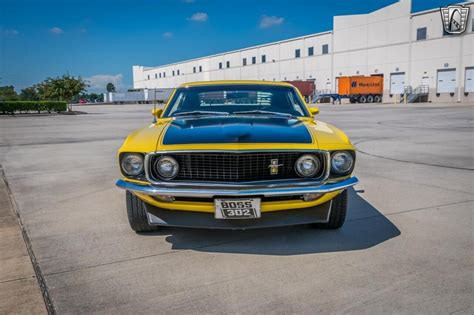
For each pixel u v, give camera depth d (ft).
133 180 10.49
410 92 143.95
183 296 8.43
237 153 9.95
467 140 35.12
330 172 10.41
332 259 10.15
